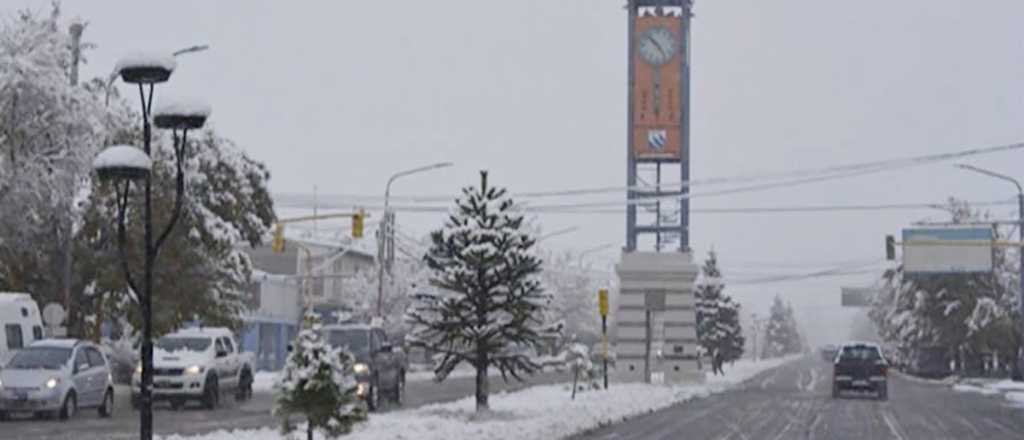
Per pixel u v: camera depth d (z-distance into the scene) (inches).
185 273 2014.0
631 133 2647.6
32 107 1717.5
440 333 1530.5
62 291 1846.7
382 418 1385.3
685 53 2645.2
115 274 1948.8
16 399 1413.6
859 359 2267.5
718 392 2496.3
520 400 1895.9
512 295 1530.5
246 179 2162.9
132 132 1946.4
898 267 4178.2
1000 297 3772.1
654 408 1872.5
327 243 4421.8
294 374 943.0
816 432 1429.6
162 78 836.6
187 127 843.4
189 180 2018.9
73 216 1807.3
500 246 1540.4
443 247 1551.4
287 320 3860.7
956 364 3969.0
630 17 2655.0
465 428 1248.2
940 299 3811.5
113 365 2245.3
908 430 1485.0
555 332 1566.2
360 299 3801.7
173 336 1722.4
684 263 2647.6
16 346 1595.7
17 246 1814.7
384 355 1692.9
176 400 1684.3
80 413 1582.2
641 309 2662.4
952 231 3051.2
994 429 1523.1
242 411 1637.6
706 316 3841.0
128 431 1294.3
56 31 1787.6
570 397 1973.4
